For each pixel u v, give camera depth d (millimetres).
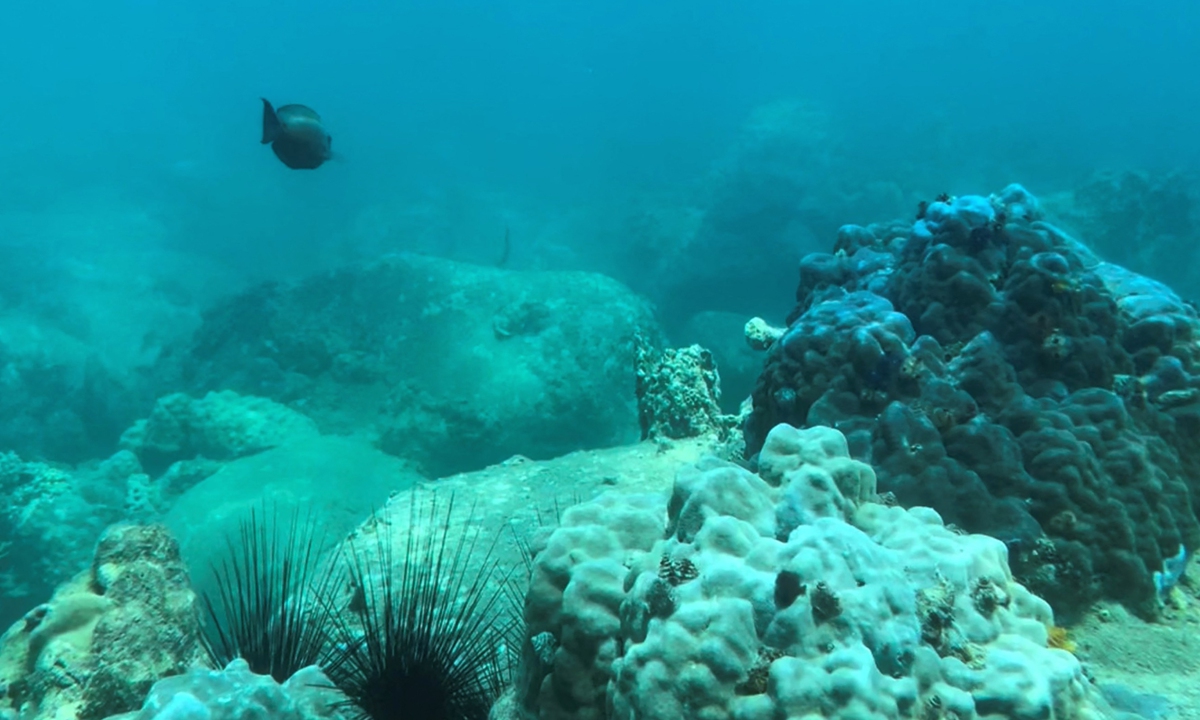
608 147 56531
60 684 3090
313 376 15922
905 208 31406
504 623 3475
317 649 3021
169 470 13523
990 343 4480
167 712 2391
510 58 84938
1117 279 5336
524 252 33438
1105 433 4121
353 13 89250
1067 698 2301
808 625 2135
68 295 25109
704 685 2086
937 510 3793
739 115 58688
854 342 4527
